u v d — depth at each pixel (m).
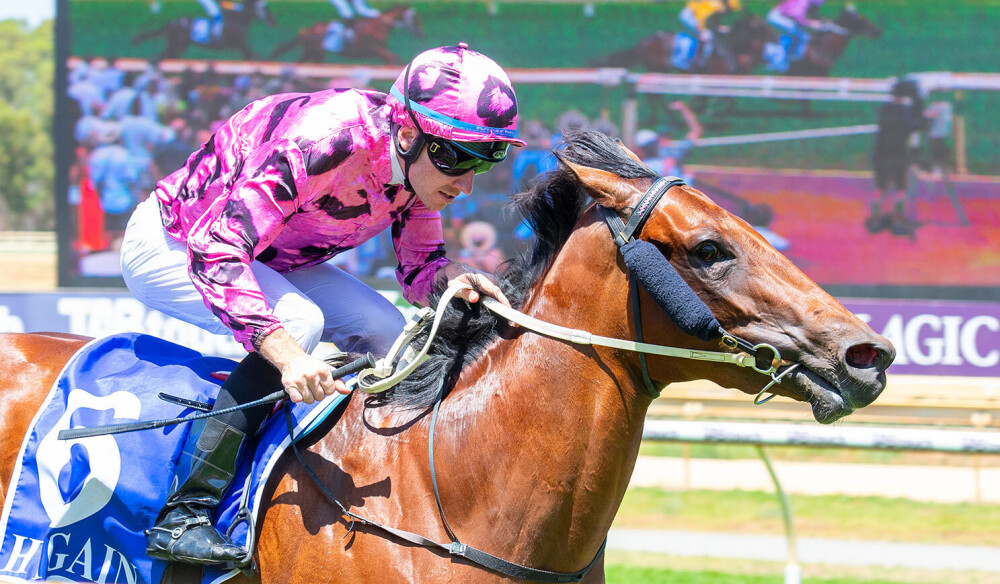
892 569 8.00
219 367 3.76
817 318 2.92
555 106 13.73
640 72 13.62
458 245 13.51
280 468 3.37
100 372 3.69
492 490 3.15
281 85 13.89
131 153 13.85
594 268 3.16
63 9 13.74
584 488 3.14
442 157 3.28
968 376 12.50
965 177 13.38
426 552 3.12
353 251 13.44
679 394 12.70
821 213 13.58
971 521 9.94
